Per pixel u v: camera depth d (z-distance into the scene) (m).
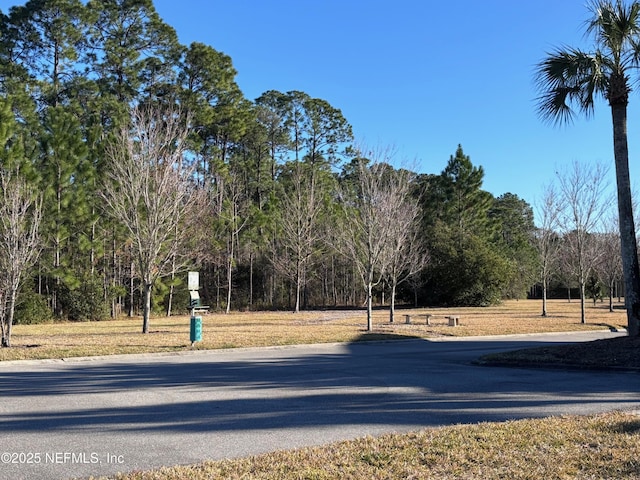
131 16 39.62
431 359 14.42
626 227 14.10
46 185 28.45
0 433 6.55
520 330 22.44
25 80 35.09
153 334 20.41
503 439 5.86
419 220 37.97
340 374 11.56
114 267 34.34
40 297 29.55
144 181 21.94
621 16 13.66
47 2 35.88
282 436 6.36
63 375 11.55
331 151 56.81
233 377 11.12
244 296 46.28
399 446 5.66
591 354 12.96
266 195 52.53
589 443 5.68
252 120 47.56
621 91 14.08
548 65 14.62
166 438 6.29
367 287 23.12
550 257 31.42
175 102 39.72
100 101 35.56
